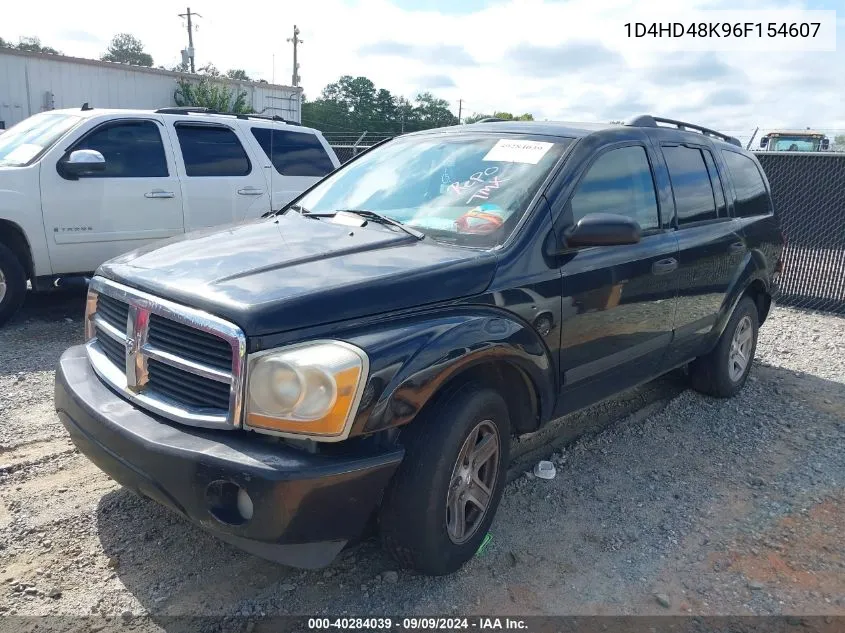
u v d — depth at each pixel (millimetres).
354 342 2664
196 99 23125
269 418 2572
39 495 3719
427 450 2869
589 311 3674
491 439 3238
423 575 3154
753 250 5375
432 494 2873
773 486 4168
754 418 5223
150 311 2887
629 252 3969
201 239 3557
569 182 3676
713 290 4879
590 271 3654
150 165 7457
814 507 3939
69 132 7020
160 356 2836
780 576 3301
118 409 2900
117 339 3100
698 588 3188
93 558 3211
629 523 3699
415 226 3645
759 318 6012
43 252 6836
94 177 7051
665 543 3531
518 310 3262
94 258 7164
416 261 3115
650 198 4293
